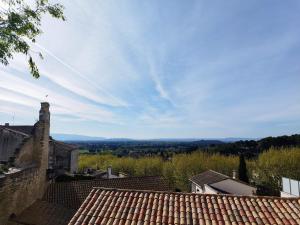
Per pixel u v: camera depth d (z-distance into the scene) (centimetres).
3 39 668
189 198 1081
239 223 887
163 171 5931
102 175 4503
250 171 5497
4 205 1334
